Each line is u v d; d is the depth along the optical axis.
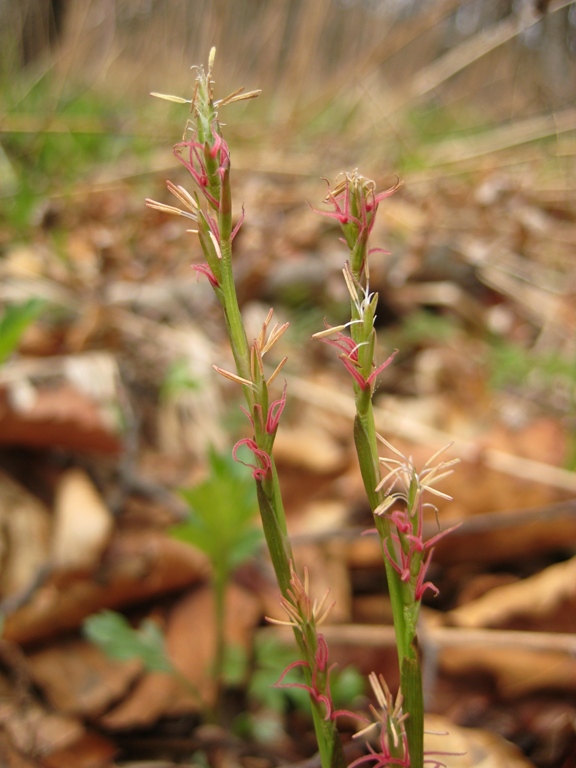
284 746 0.17
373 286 0.38
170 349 0.31
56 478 0.23
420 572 0.08
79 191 0.45
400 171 0.53
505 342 0.36
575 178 0.57
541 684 0.18
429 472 0.08
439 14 0.55
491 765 0.15
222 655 0.18
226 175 0.07
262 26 0.73
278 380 0.30
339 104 0.70
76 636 0.19
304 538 0.23
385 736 0.08
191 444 0.27
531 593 0.20
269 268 0.37
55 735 0.17
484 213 0.47
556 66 0.85
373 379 0.07
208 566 0.21
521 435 0.27
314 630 0.08
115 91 0.71
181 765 0.16
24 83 0.58
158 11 0.74
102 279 0.36
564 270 0.44
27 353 0.29
